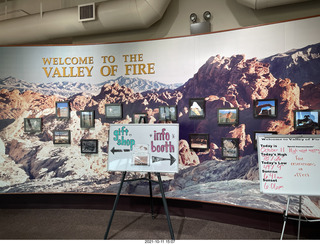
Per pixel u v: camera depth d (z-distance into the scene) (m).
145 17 3.28
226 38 3.03
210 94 3.11
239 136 2.97
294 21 2.70
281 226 2.77
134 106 3.43
